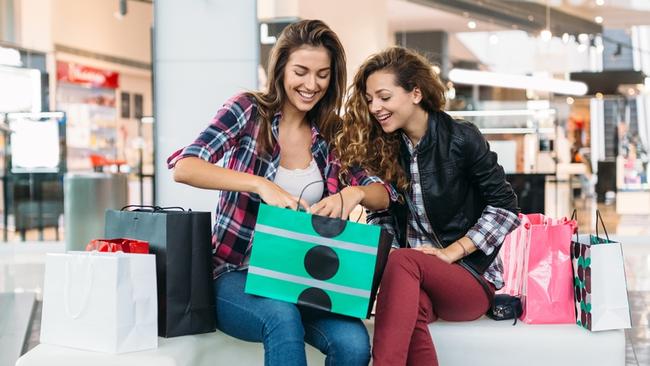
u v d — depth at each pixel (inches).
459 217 107.2
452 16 435.8
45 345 96.0
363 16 352.2
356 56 342.0
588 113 501.4
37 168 363.3
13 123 363.6
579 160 499.2
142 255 93.4
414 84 101.6
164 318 97.9
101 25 395.9
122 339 91.4
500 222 104.3
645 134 508.4
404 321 93.7
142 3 390.3
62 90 389.4
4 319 195.5
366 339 91.0
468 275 103.3
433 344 100.1
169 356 91.1
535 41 471.2
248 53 183.6
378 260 92.2
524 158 434.3
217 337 101.6
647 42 475.8
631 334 180.4
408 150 107.0
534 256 111.6
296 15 236.7
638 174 460.8
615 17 468.1
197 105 184.5
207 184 93.6
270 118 101.6
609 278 106.5
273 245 92.8
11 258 306.8
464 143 103.2
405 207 109.3
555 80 472.7
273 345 88.4
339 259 91.7
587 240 125.2
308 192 101.4
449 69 461.1
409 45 446.3
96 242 99.3
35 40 380.2
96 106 399.2
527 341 105.9
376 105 102.0
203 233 99.5
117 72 398.3
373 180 103.2
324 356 106.0
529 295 111.0
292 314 90.0
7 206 356.5
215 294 99.7
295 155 103.1
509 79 469.4
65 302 94.6
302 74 98.6
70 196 285.9
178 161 94.8
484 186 105.0
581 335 105.8
